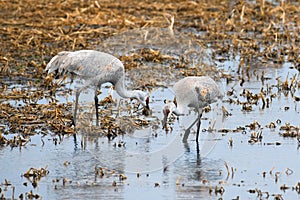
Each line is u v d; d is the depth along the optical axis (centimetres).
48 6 2661
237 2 2814
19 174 1249
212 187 1195
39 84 1797
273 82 1845
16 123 1504
